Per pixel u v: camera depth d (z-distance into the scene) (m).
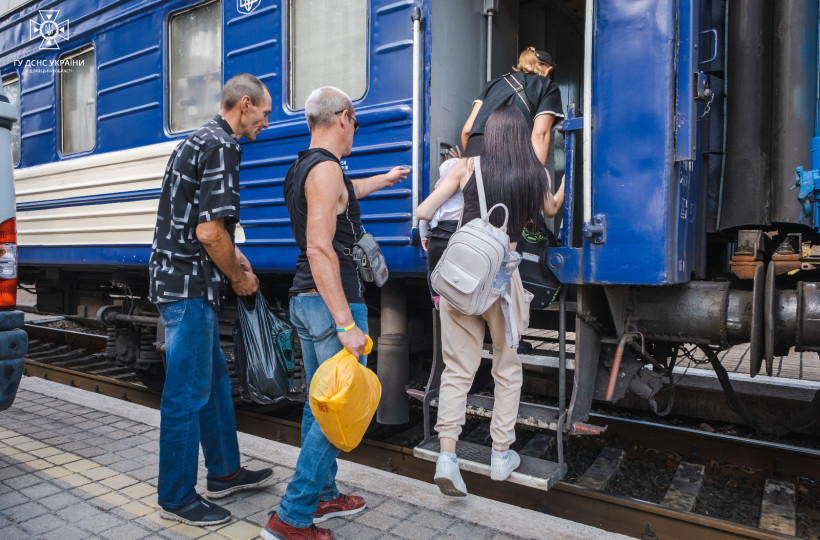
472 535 2.46
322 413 2.15
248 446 3.44
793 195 2.85
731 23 3.01
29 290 7.23
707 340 2.87
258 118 2.66
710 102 2.85
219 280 2.62
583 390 2.87
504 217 2.46
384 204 3.28
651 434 3.68
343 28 3.51
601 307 3.03
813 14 2.85
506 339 2.54
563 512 2.92
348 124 2.37
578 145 3.16
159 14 4.34
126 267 4.96
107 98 4.76
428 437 3.02
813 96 2.85
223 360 2.81
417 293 4.00
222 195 2.43
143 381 5.19
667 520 2.66
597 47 2.76
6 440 3.56
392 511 2.66
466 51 3.49
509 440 2.67
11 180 2.97
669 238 2.64
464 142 3.26
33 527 2.53
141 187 4.43
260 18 3.77
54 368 5.78
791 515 2.81
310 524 2.34
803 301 2.72
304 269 2.39
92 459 3.27
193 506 2.58
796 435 4.02
